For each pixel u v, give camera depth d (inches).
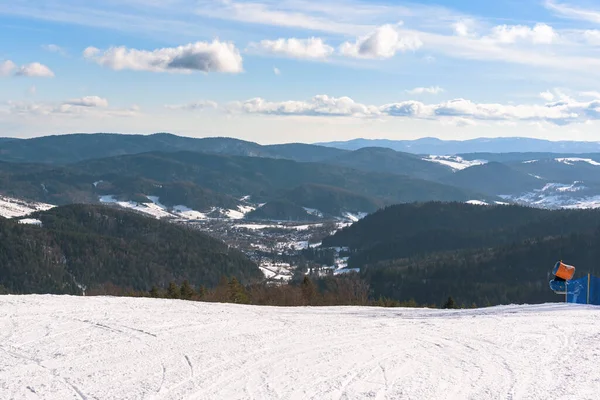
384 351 449.4
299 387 353.1
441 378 375.6
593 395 338.6
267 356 427.2
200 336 489.4
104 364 397.4
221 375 375.6
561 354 441.7
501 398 334.6
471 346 470.0
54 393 335.9
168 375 373.7
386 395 339.6
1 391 338.3
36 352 426.0
